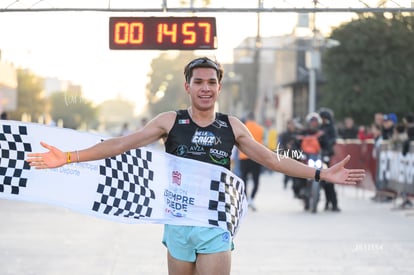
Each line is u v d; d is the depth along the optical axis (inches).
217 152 235.6
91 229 543.5
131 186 247.0
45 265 399.2
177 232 238.1
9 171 251.0
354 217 642.2
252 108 2655.0
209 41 558.6
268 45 2549.2
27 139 251.0
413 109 1448.1
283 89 2498.8
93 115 3344.0
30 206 717.9
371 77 1440.7
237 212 243.4
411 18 1316.4
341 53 1451.8
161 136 236.8
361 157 906.1
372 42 1408.7
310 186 687.7
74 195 251.1
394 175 747.4
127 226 562.3
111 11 555.2
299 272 384.2
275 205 758.5
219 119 237.6
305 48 1323.8
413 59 1411.2
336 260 418.6
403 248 462.3
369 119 1493.6
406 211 697.6
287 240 493.4
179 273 241.0
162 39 559.8
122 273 379.2
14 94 1342.3
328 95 1510.8
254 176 700.0
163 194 242.1
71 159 226.8
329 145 687.1
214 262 233.8
